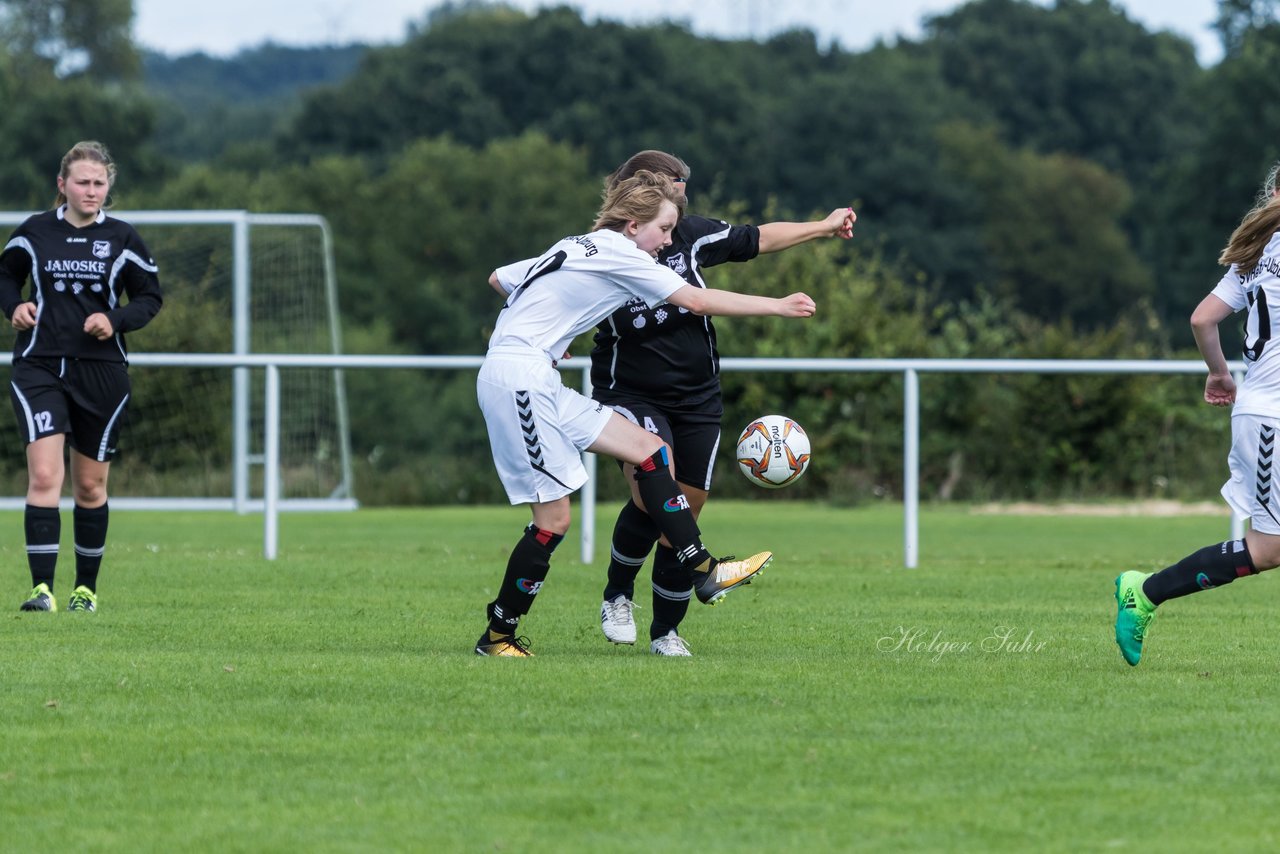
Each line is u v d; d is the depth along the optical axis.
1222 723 14.70
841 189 199.25
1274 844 10.95
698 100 197.12
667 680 16.94
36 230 23.08
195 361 31.38
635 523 19.50
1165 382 64.25
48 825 11.55
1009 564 33.34
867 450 63.09
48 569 23.58
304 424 63.78
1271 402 17.06
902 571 31.33
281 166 184.88
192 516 55.84
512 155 171.00
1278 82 169.50
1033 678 17.19
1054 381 62.59
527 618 23.14
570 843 11.02
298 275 73.62
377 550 36.69
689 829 11.31
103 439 23.48
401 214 164.62
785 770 12.94
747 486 63.50
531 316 18.03
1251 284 17.25
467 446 112.25
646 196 18.30
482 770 13.01
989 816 11.61
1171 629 22.14
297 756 13.51
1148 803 11.97
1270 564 17.44
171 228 68.38
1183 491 61.84
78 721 14.90
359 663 18.12
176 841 11.13
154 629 21.36
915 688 16.48
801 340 63.16
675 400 18.97
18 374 23.27
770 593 26.92
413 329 161.75
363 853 10.84
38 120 170.62
